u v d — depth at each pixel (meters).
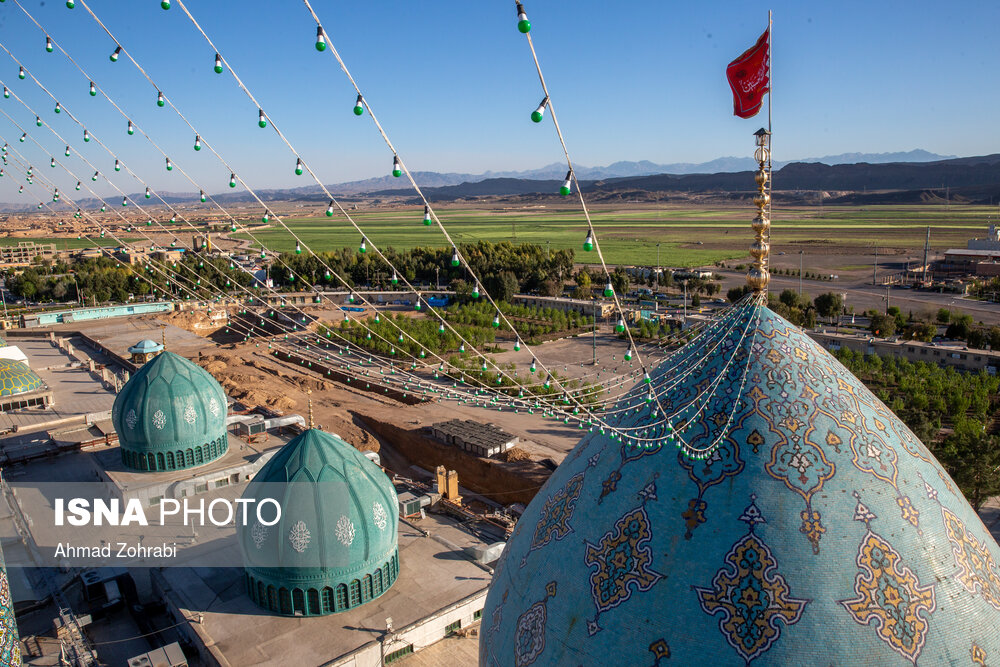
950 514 9.26
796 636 8.12
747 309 10.52
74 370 49.38
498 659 10.30
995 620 8.71
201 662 19.66
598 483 10.06
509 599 10.49
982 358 54.84
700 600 8.47
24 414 38.62
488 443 38.84
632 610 8.78
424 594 21.55
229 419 34.59
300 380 54.06
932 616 8.38
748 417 9.38
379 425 45.12
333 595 20.34
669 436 9.67
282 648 19.03
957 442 34.53
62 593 22.94
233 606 20.94
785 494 8.80
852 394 9.78
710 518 8.86
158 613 22.50
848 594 8.28
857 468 9.02
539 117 7.12
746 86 10.32
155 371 28.69
